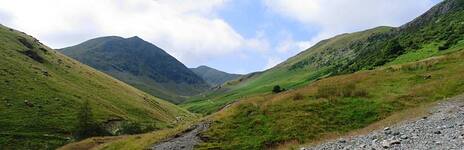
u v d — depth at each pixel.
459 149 21.30
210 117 66.75
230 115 63.06
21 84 180.50
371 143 29.92
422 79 67.81
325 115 56.84
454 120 33.16
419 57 134.12
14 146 139.50
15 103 164.12
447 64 76.88
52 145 143.00
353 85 68.19
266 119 58.69
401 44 180.75
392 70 77.06
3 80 176.12
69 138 151.00
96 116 179.00
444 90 59.03
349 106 58.41
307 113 57.88
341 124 53.91
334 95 63.06
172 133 64.56
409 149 24.25
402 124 38.53
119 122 181.50
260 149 51.69
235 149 52.91
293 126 54.81
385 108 56.06
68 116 168.88
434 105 50.00
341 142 34.53
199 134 59.34
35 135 147.88
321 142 41.75
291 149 42.34
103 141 92.19
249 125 58.38
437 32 167.12
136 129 165.50
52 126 156.62
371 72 77.56
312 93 65.12
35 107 166.50
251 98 68.88
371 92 63.44
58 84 199.38
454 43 133.88
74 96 193.12
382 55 169.75
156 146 60.69
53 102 176.62
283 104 62.41
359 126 52.62
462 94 54.22
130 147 66.12
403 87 64.25
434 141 24.97
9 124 149.88
